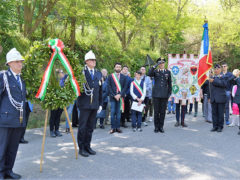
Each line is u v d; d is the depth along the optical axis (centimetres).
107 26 1609
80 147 573
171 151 600
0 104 433
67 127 813
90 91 574
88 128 584
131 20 1727
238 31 2202
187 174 461
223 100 832
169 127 907
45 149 621
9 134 436
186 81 912
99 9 1423
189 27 2122
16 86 439
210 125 951
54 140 713
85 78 576
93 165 505
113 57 1819
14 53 436
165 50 2469
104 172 468
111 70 1709
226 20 2227
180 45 2520
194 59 911
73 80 535
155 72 834
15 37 1253
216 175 458
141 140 708
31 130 831
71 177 445
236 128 901
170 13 1878
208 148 629
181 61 913
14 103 434
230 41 2298
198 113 1274
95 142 688
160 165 506
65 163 517
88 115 576
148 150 609
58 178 441
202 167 496
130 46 2102
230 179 441
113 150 610
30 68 490
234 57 2758
